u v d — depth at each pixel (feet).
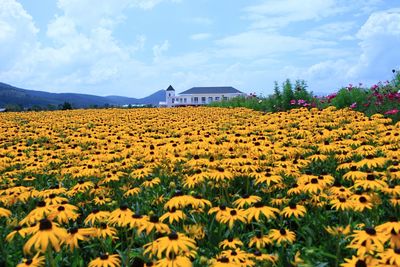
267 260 17.12
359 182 22.50
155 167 33.96
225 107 119.24
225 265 15.49
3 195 27.61
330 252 20.21
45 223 15.66
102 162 35.99
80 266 20.38
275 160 33.24
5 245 22.08
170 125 71.36
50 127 77.92
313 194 24.43
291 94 91.91
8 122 93.30
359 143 36.68
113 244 22.81
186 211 25.00
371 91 79.00
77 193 29.43
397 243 15.08
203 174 26.17
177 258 14.67
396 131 40.19
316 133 45.73
